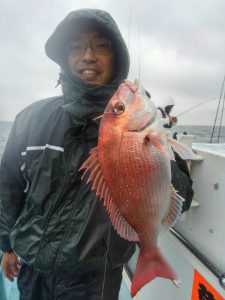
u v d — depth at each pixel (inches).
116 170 18.5
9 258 29.9
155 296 32.1
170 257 29.3
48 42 25.6
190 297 25.9
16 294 39.0
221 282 22.2
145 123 18.6
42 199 23.6
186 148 19.4
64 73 24.7
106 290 24.9
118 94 18.7
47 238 23.2
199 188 26.7
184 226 28.8
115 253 23.8
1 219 28.6
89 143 23.5
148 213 19.0
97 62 24.3
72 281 24.4
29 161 24.9
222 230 23.7
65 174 23.4
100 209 22.9
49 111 25.8
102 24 23.1
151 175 18.6
